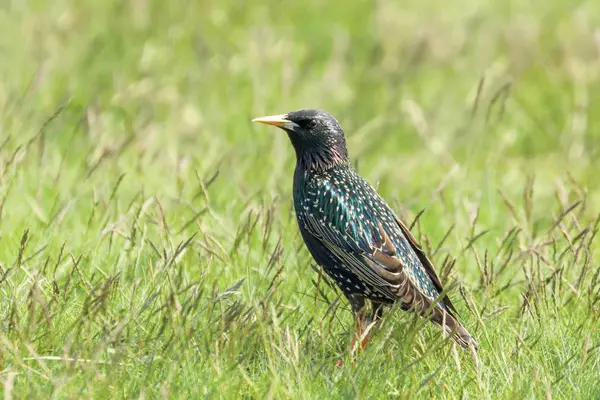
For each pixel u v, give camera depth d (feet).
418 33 63.77
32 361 27.17
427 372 28.60
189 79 55.26
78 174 42.11
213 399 26.20
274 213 37.63
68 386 25.68
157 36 61.62
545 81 59.36
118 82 54.13
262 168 45.44
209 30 63.05
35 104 50.67
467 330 31.12
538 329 30.40
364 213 31.73
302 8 68.49
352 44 63.77
